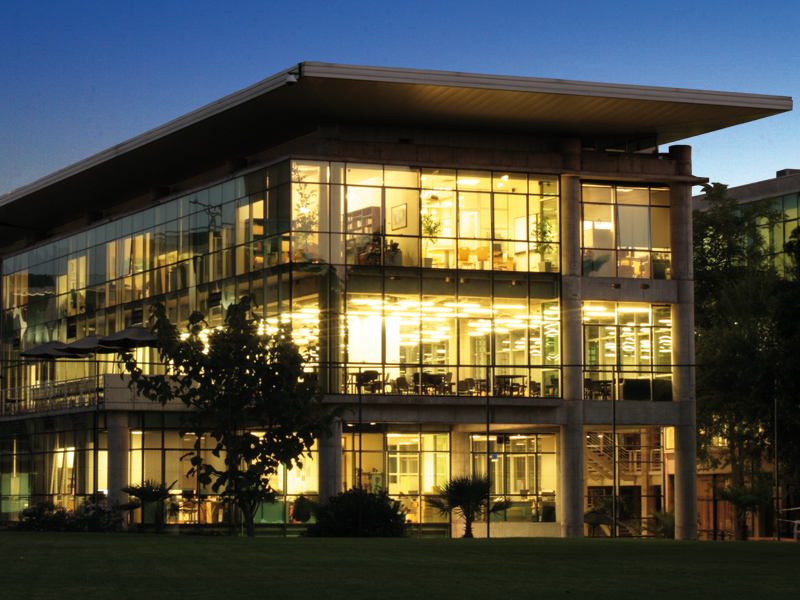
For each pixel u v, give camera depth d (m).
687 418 42.34
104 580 12.43
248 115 39.25
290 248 38.56
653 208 43.50
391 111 39.25
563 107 39.22
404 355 39.44
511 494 41.00
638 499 43.50
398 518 31.28
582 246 42.41
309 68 35.44
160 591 11.35
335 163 39.34
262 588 11.82
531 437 41.59
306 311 38.50
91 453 39.06
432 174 40.56
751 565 16.33
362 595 11.30
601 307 42.50
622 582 13.23
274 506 38.00
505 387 40.47
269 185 39.78
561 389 41.25
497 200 41.25
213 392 27.38
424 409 39.53
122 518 35.19
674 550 20.62
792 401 31.52
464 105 38.75
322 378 38.34
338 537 27.92
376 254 39.53
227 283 41.28
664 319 43.28
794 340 31.30
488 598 11.25
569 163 42.09
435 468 40.41
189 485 38.53
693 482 42.00
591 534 42.09
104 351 40.22
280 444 27.72
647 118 40.84
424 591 11.83
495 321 40.75
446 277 40.31
